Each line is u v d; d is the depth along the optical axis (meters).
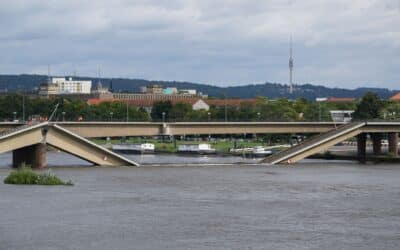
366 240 129.00
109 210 157.00
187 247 122.31
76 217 147.88
